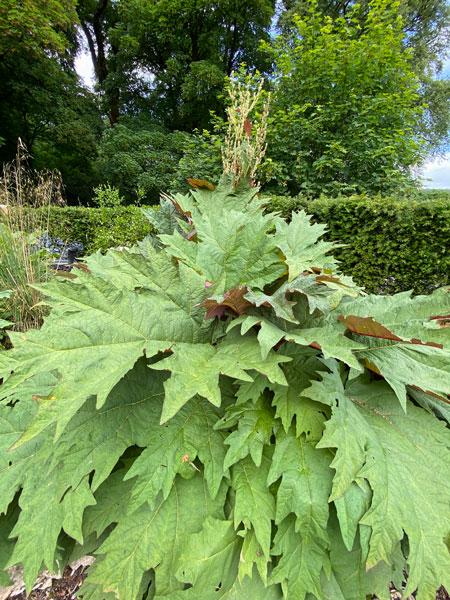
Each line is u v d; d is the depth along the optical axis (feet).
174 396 2.42
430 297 3.62
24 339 2.51
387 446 2.78
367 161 19.30
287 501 2.56
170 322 3.20
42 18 28.68
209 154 22.25
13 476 3.06
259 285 3.72
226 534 2.72
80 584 3.30
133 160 38.99
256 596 2.63
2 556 3.07
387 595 2.66
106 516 2.87
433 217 12.31
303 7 35.86
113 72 48.67
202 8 40.60
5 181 9.80
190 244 4.29
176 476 3.02
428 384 2.80
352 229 13.66
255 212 5.27
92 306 2.85
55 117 38.11
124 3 43.96
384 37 19.92
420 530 2.38
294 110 19.71
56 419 2.17
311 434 2.86
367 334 3.17
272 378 2.52
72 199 46.85
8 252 7.62
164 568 2.60
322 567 2.70
